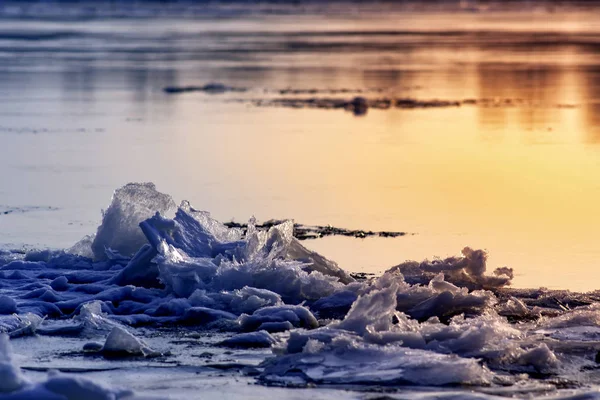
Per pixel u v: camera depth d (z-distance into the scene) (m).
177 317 27.69
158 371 23.17
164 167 58.44
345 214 44.56
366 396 21.39
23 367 23.34
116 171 56.66
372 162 61.31
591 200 48.56
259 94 104.94
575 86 115.00
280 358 23.41
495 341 24.59
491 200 48.59
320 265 31.64
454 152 65.75
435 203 47.66
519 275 33.66
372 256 36.41
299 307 27.56
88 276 31.30
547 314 28.39
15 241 38.16
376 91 108.88
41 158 61.56
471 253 31.81
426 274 31.22
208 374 22.97
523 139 72.31
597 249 37.81
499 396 21.61
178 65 141.38
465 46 193.75
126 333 24.59
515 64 146.88
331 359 23.22
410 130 78.00
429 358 23.03
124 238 32.91
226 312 27.81
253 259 30.59
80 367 23.44
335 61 151.38
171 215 36.34
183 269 29.41
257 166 59.28
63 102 96.44
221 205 46.59
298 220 43.22
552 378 23.09
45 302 28.48
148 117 85.25
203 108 92.56
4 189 50.56
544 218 44.12
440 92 108.44
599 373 23.44
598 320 27.16
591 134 75.06
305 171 57.53
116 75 125.69
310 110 91.50
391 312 25.09
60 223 42.03
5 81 116.75
